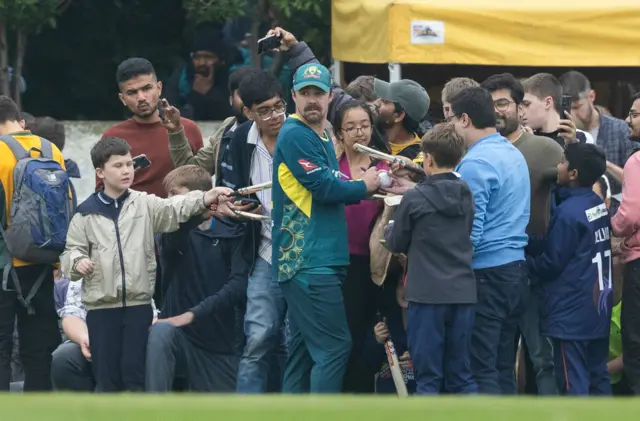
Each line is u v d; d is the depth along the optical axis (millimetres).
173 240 24859
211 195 24375
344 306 25109
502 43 32594
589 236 24625
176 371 25594
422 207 22969
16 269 26547
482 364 23938
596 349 25203
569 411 12523
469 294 23062
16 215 25891
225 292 25422
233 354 26109
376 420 12312
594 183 25172
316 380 23688
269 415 12430
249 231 25469
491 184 23812
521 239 24188
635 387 25469
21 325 27062
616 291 27125
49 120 31562
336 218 23891
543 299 25000
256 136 25938
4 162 26438
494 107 24656
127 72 28828
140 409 12594
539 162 25016
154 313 27250
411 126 25797
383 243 23766
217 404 12766
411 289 23156
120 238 24250
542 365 25891
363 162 25234
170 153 28453
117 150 24250
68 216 26219
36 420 12391
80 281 26578
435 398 13070
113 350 24297
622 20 32688
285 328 26812
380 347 25812
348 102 24922
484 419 12344
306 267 23578
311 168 23234
